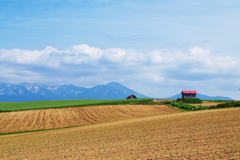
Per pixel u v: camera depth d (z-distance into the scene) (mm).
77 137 33469
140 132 32188
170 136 27531
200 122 34969
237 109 47219
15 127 54969
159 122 39719
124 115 64438
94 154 22469
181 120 39219
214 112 45312
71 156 22578
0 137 42781
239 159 17469
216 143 22375
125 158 20125
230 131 26906
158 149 22219
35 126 55438
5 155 26125
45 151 26188
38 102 116812
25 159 23312
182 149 21422
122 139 28609
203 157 18562
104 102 105125
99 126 44188
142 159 19531
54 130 47125
